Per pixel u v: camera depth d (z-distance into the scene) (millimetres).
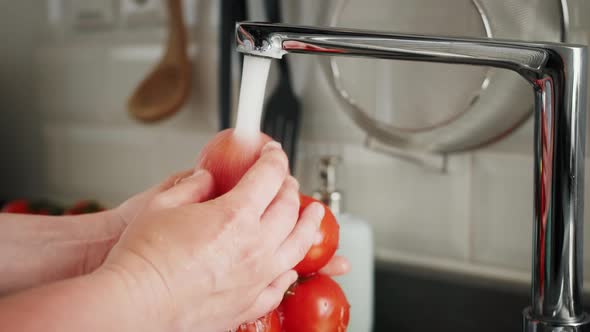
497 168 696
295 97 793
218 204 377
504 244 702
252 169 399
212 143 442
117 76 971
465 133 623
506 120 604
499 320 677
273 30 406
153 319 346
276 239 392
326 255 479
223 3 783
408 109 634
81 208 823
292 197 417
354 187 792
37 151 1082
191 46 892
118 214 519
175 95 868
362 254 673
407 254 767
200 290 360
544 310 461
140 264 345
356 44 416
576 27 622
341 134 790
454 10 582
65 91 1035
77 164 1041
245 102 425
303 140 819
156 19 909
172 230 357
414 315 719
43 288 327
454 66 593
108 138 999
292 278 424
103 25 971
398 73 633
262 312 414
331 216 488
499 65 430
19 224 508
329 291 506
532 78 441
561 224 450
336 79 681
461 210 725
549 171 447
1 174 1128
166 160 941
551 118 440
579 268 460
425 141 650
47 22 1035
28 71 1069
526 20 558
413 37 417
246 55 417
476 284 706
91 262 510
